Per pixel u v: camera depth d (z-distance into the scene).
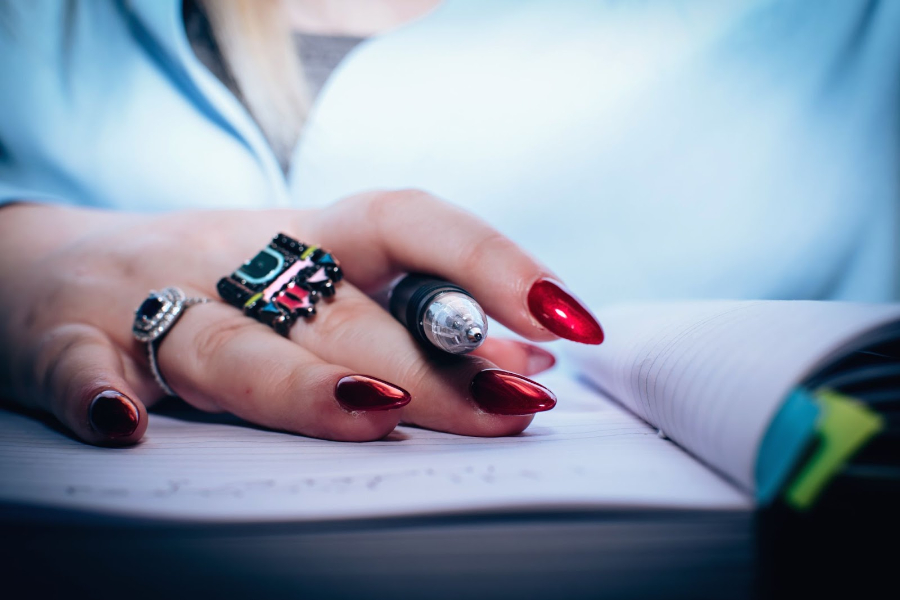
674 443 0.25
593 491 0.21
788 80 0.53
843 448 0.21
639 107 0.53
